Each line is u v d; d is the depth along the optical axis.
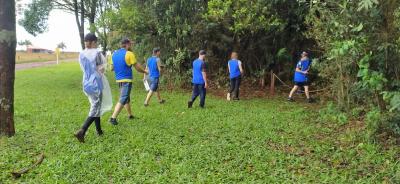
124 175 5.61
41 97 13.59
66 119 9.38
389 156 6.37
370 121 7.33
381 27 6.69
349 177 5.55
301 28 15.11
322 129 8.37
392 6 6.43
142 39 16.28
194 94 11.28
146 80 11.73
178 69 16.39
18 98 13.27
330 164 6.14
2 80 7.47
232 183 5.35
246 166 6.02
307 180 5.44
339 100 9.66
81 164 6.02
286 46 15.95
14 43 7.51
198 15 15.38
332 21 7.48
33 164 6.04
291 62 16.23
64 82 19.97
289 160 6.28
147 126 8.58
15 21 7.52
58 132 8.03
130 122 9.00
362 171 5.81
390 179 5.45
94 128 8.33
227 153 6.64
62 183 5.26
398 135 7.09
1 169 5.83
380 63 6.83
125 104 8.90
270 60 16.25
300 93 14.25
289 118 9.70
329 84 11.48
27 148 6.88
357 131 7.93
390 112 6.97
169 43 16.30
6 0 7.27
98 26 16.66
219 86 16.39
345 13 6.94
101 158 6.30
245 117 9.80
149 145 7.03
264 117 9.78
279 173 5.73
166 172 5.73
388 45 6.53
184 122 9.09
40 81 20.44
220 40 16.17
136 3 16.05
